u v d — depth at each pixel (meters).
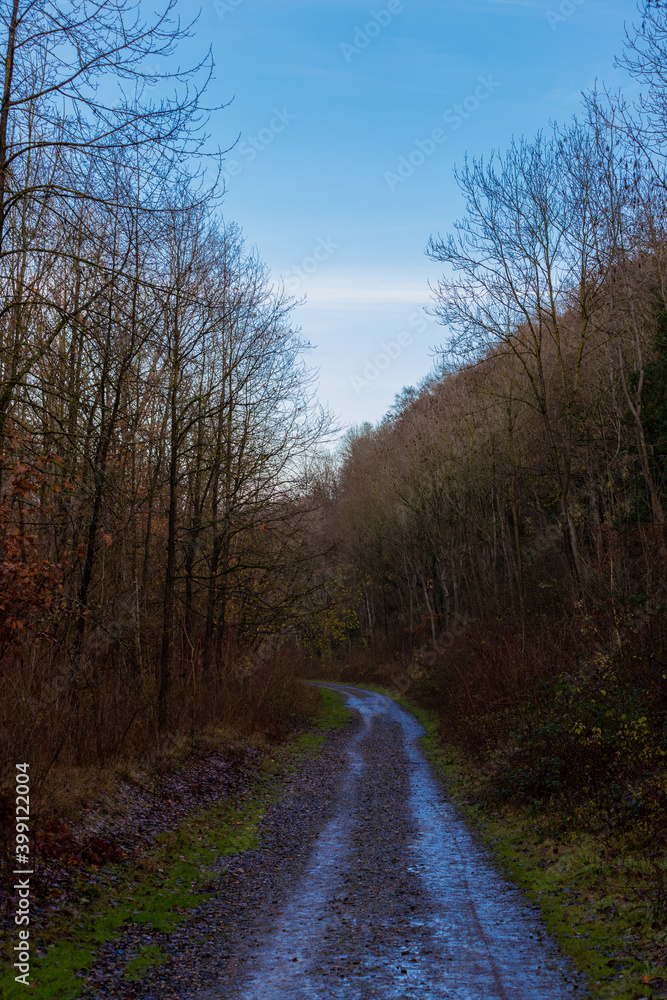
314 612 24.97
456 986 6.07
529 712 15.11
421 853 10.81
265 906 8.59
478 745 17.39
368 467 52.09
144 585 18.55
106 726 13.31
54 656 13.58
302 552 23.39
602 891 7.87
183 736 16.62
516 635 22.66
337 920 7.96
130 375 15.38
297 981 6.34
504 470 34.56
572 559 23.00
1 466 10.02
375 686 47.53
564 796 11.24
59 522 12.73
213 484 21.78
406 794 15.52
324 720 30.72
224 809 13.52
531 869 9.41
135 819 10.97
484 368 28.38
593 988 5.76
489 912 8.02
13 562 9.27
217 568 21.64
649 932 6.55
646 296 20.27
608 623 15.97
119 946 7.18
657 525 17.62
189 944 7.33
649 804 9.16
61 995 6.03
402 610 56.41
